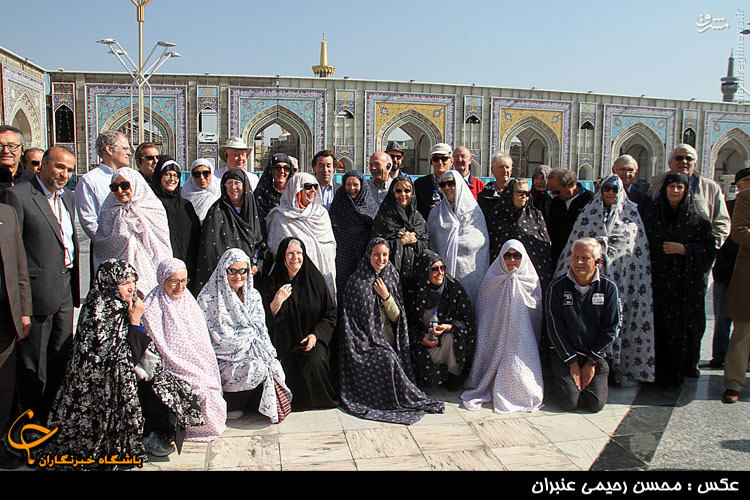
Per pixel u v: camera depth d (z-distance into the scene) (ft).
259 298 12.55
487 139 81.41
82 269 27.37
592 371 12.57
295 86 76.48
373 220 15.37
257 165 96.89
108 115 73.56
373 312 13.30
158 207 12.72
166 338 10.85
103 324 9.75
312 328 13.28
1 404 9.88
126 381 9.67
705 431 11.52
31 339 11.00
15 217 10.16
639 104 85.30
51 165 11.32
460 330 13.64
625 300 14.06
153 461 9.95
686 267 13.88
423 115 79.51
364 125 78.07
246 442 10.75
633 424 11.87
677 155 15.62
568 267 14.32
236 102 75.36
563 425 11.78
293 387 12.56
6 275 9.80
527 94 81.76
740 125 88.28
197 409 10.44
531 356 13.14
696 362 14.76
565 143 83.51
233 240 13.62
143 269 12.29
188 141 75.10
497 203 15.62
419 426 11.63
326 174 18.35
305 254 13.47
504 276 13.57
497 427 11.62
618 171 16.19
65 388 9.76
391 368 12.50
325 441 10.84
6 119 60.90
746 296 12.80
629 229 14.11
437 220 15.37
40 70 70.13
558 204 16.40
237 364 11.63
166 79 74.08
